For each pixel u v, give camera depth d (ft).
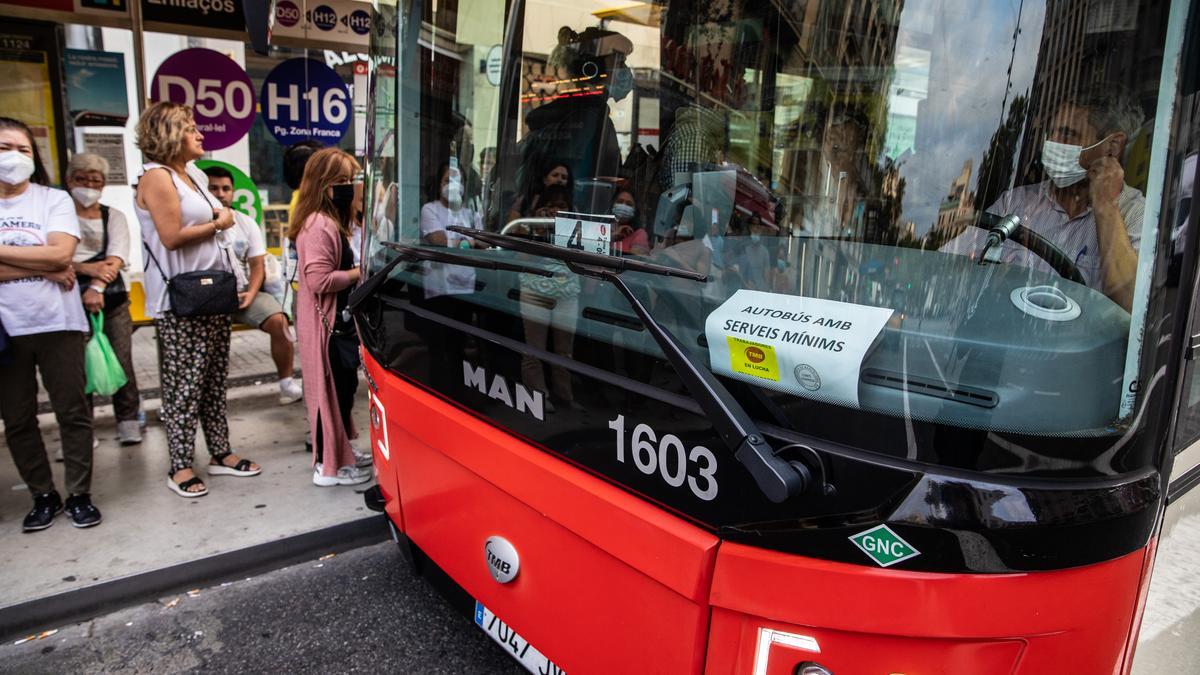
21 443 11.32
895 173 4.62
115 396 14.78
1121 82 4.09
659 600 5.38
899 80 4.57
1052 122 4.23
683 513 5.16
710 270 5.35
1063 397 4.15
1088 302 4.24
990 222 4.38
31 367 11.14
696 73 5.53
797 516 4.59
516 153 6.91
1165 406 4.39
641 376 5.33
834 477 4.44
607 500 5.60
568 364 5.88
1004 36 4.27
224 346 13.34
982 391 4.18
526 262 6.30
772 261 5.02
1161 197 4.09
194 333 12.38
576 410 5.87
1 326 10.50
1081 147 4.19
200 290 11.89
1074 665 4.44
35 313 10.72
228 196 15.88
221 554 11.02
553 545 6.27
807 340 4.59
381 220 8.80
